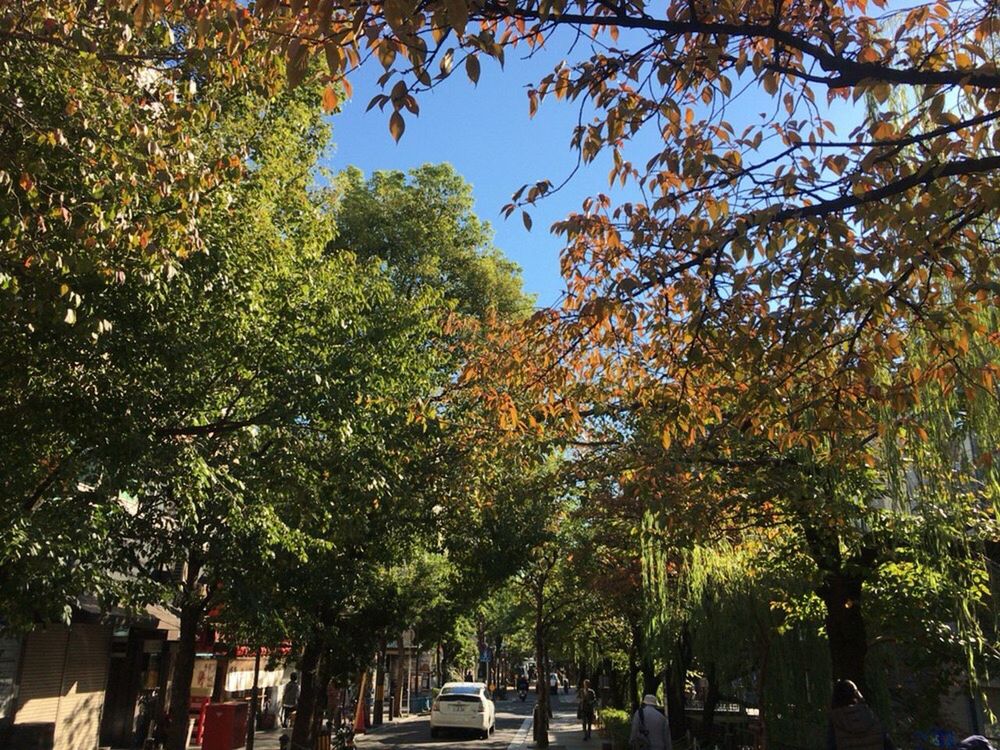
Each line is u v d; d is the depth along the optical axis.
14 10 6.09
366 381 9.91
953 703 13.27
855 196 4.98
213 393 8.91
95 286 6.61
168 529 10.02
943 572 7.95
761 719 10.77
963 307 5.52
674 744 17.19
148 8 5.31
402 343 11.09
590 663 40.47
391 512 13.21
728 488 9.35
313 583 13.58
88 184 6.28
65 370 6.79
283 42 4.71
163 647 22.22
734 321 6.18
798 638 12.27
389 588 17.47
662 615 12.59
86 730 17.88
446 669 61.00
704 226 5.77
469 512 15.05
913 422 6.90
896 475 7.70
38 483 7.74
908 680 13.12
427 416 10.37
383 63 4.34
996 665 9.98
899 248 4.95
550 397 8.15
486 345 9.65
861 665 10.04
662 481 8.73
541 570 25.75
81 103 6.44
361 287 10.90
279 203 10.75
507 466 11.78
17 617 7.60
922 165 4.81
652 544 11.53
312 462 9.72
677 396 7.38
